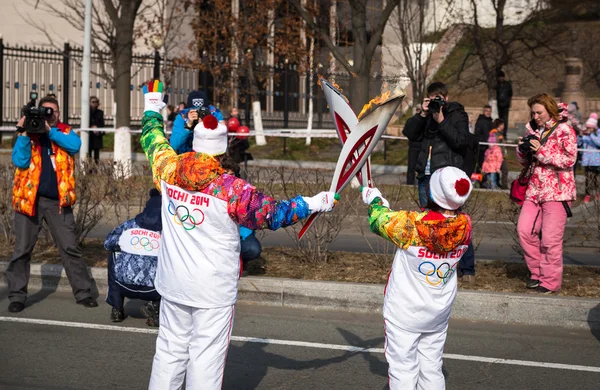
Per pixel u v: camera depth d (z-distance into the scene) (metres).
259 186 9.90
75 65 28.55
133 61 25.02
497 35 24.81
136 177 11.12
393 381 4.37
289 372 5.68
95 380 5.43
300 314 7.28
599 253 10.24
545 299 6.98
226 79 26.86
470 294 7.15
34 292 8.00
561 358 6.08
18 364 5.73
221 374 4.27
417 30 24.69
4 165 9.54
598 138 16.94
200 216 4.15
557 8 34.47
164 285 4.29
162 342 4.35
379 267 8.34
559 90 33.09
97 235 10.85
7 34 30.72
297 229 9.20
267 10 24.84
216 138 4.27
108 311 7.28
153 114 4.68
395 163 22.30
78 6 26.22
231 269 4.24
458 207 4.27
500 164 16.70
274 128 31.05
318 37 21.48
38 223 7.27
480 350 6.25
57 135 7.04
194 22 26.52
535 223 7.34
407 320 4.31
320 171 10.91
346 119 4.46
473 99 32.75
